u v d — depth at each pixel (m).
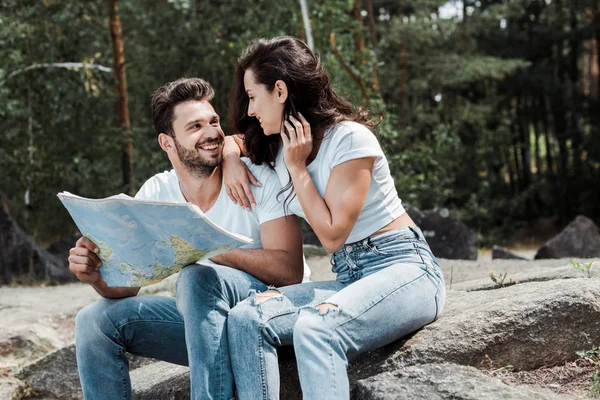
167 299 2.94
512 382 2.70
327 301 2.54
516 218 23.22
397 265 2.71
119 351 2.85
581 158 24.58
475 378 2.49
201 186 3.04
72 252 2.85
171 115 2.99
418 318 2.73
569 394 2.62
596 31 23.47
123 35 13.85
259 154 2.95
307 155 2.76
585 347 2.79
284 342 2.60
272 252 2.85
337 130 2.75
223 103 11.79
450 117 21.81
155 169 12.10
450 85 22.55
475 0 25.17
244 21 11.46
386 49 20.75
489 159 22.16
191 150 2.96
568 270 3.58
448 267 6.02
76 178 12.05
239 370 2.54
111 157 12.95
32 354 4.92
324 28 11.27
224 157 3.03
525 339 2.77
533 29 23.73
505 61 20.80
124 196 2.53
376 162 2.76
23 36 11.38
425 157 12.98
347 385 2.43
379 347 2.82
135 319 2.84
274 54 2.81
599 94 25.22
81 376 2.86
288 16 11.30
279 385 2.72
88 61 11.43
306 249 7.49
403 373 2.59
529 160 26.14
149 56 12.84
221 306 2.66
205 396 2.55
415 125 20.05
